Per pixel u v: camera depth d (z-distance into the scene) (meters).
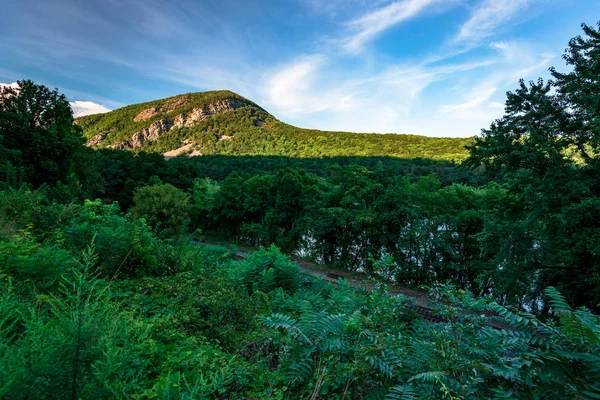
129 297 4.17
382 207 19.38
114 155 45.75
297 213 25.86
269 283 8.34
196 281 5.52
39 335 1.55
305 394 2.68
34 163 22.98
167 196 24.88
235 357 3.28
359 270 21.19
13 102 24.27
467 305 2.80
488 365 2.18
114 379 1.77
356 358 2.61
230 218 31.42
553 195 10.32
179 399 1.92
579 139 11.09
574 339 2.08
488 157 12.30
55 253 3.70
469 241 16.80
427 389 2.23
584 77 10.20
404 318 4.60
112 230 5.71
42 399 1.37
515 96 11.86
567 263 10.86
